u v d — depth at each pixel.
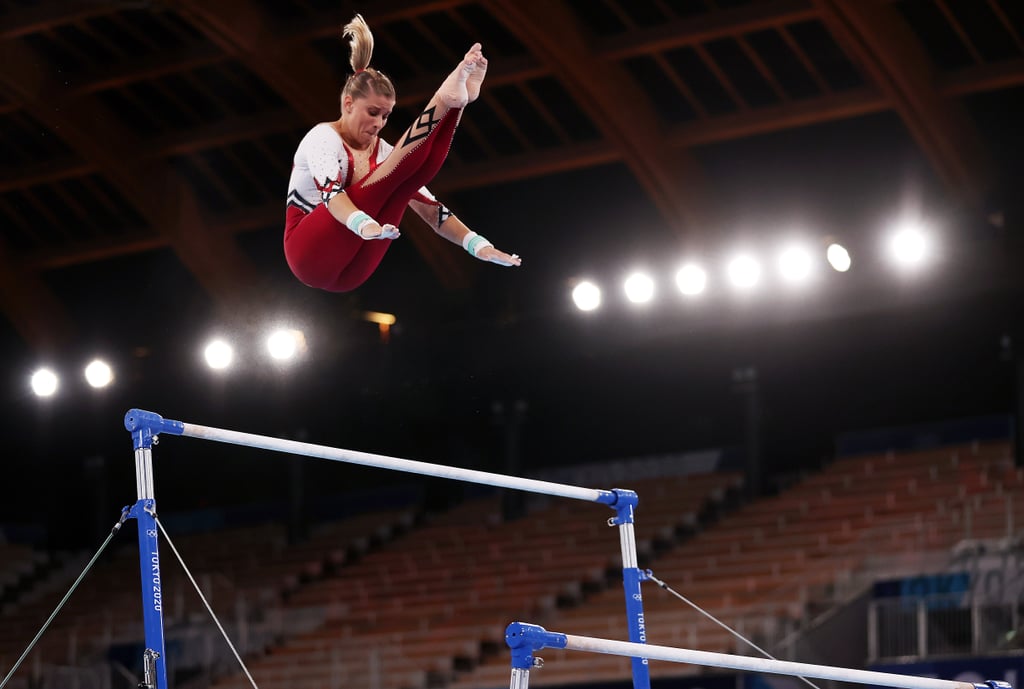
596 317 22.98
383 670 21.17
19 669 23.02
